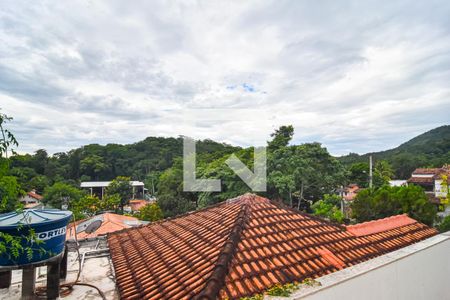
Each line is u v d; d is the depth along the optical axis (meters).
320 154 23.94
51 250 4.31
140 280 4.74
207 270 4.18
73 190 36.91
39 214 4.43
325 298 3.41
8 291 5.05
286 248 5.06
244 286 3.84
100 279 5.75
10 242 3.89
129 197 46.00
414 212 15.83
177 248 5.65
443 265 5.53
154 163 79.19
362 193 18.62
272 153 24.27
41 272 5.98
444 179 24.78
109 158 77.81
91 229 13.11
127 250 6.62
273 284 3.96
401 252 4.74
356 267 4.04
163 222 8.06
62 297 4.94
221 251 4.59
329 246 5.47
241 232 5.26
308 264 4.73
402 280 4.49
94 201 34.62
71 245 8.43
